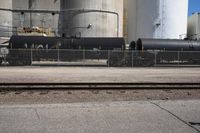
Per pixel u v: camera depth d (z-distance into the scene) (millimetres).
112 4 62844
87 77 24094
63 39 42188
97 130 8164
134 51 40969
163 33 66938
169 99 13930
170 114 9930
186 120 9211
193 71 31812
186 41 43594
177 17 67438
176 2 67250
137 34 69375
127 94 15352
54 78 23047
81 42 42000
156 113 10055
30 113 9891
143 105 11281
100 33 61188
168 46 42562
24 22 60031
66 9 60844
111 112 10148
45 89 16297
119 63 40531
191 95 15406
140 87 16906
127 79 22969
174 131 8117
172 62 42125
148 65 41125
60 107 10805
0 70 30750
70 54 40688
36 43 41250
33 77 23672
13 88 16203
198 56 42281
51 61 41031
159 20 66625
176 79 23312
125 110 10445
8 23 59312
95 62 42438
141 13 68438
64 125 8594
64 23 61031
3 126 8445
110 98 14391
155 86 17516
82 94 15219
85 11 60312
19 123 8742
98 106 11039
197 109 10680
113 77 24391
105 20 61719
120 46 41812
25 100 13711
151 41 42656
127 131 8094
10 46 40969
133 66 40438
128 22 72625
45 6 60344
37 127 8383
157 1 66688
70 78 23188
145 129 8281
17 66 37875
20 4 59969
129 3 72500
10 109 10430
